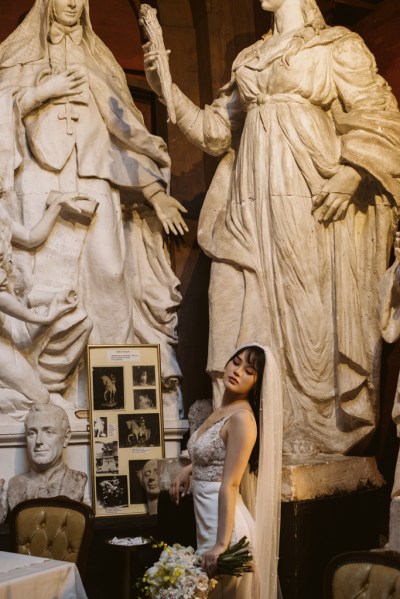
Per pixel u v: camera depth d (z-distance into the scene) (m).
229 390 4.12
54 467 5.81
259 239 5.81
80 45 6.69
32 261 6.23
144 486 6.00
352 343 5.64
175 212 6.64
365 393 5.73
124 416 6.12
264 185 5.80
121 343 6.32
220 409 4.18
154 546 3.70
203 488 4.04
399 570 3.70
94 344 6.28
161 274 6.71
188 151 7.23
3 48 6.60
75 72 6.48
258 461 4.16
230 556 3.65
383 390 6.44
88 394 6.09
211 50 7.18
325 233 5.75
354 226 5.84
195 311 6.95
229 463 3.89
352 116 5.74
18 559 4.04
